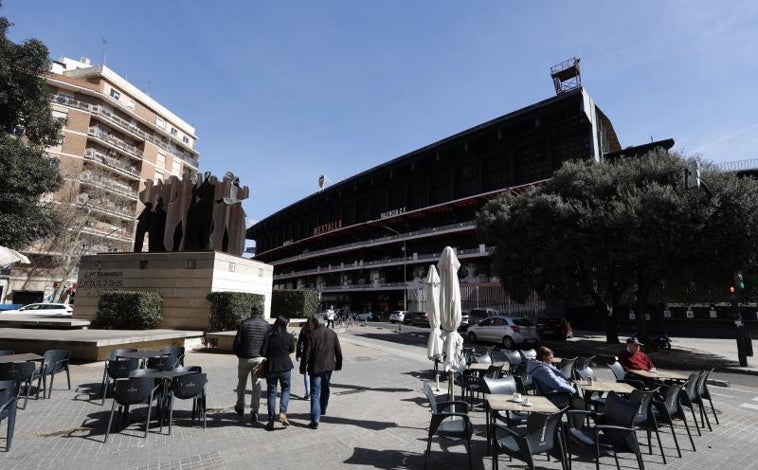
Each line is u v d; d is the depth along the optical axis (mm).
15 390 5840
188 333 12930
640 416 5066
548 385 5734
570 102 43531
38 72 15703
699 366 14664
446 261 7977
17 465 4438
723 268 15609
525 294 22297
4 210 15664
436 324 9102
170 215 16562
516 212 20828
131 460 4664
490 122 50438
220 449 5082
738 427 6625
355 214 75875
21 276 40125
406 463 4801
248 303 14875
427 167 62250
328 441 5473
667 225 14828
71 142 44062
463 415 4516
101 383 8242
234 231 17469
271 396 5914
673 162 17562
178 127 60844
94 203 38500
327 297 73250
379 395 8359
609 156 43000
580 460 5070
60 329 13398
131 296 13602
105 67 49438
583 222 17578
